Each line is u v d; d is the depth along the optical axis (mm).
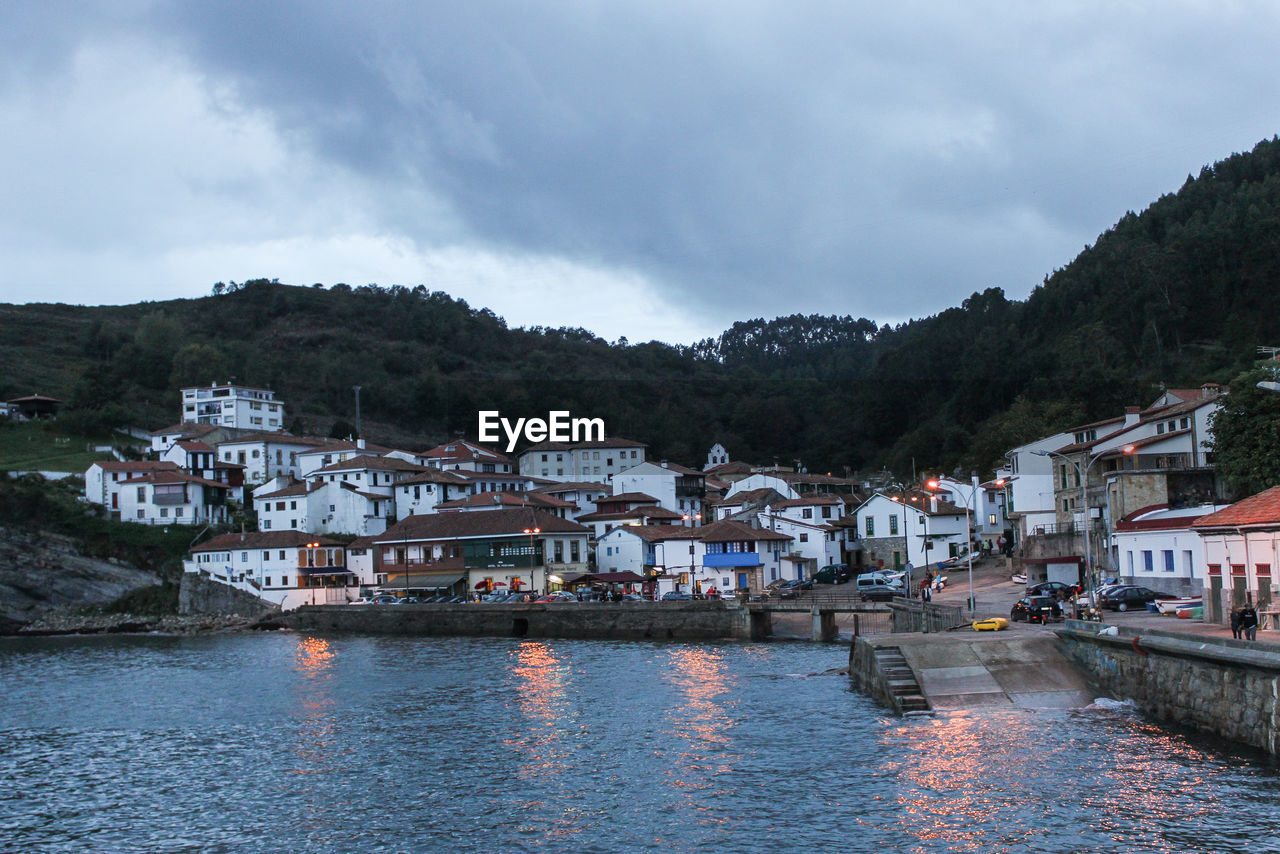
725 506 166500
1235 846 34375
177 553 150875
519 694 69625
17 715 68625
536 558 136875
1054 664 57094
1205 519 60875
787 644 95188
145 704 71500
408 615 121000
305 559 142000
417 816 42188
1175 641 48500
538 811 42094
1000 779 42125
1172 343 198750
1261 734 41688
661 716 59625
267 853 38656
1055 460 111625
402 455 188750
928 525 132000
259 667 90312
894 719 53844
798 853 35938
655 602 107500
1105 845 35094
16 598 139750
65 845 40500
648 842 37812
